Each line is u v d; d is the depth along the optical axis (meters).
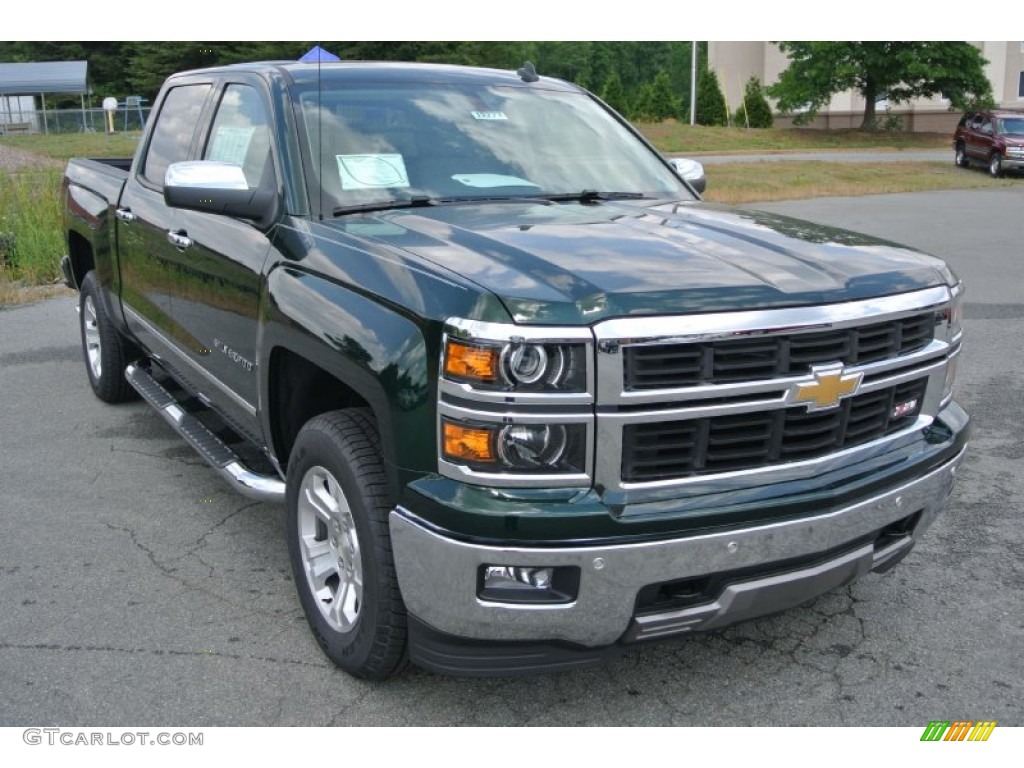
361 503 3.05
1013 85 48.19
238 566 4.24
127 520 4.71
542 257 2.97
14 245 11.59
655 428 2.76
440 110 4.33
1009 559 4.36
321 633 3.44
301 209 3.72
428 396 2.78
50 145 35.47
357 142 3.98
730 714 3.23
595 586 2.72
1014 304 9.85
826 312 2.92
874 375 3.13
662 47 100.62
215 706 3.24
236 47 50.03
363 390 2.99
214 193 3.68
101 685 3.34
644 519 2.71
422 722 3.17
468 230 3.32
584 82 85.62
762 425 2.90
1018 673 3.47
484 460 2.69
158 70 51.75
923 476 3.26
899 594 4.05
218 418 5.30
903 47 43.06
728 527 2.82
